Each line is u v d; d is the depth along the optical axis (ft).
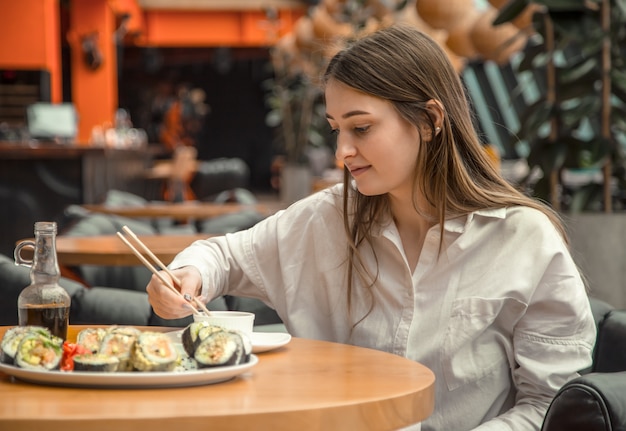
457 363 5.52
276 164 55.83
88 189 27.48
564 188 13.64
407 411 3.93
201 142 94.48
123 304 7.32
